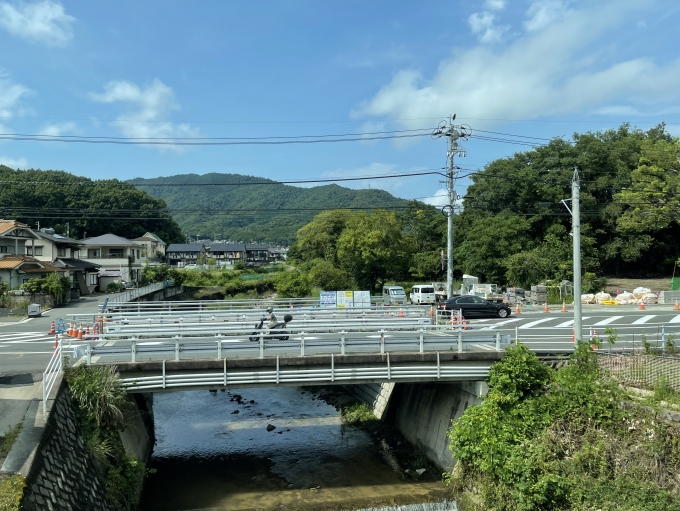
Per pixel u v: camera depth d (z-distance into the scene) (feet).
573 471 36.42
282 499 43.06
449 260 93.40
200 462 51.39
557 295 121.49
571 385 41.73
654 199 128.98
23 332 75.46
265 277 217.56
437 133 91.50
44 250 150.71
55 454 28.86
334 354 45.39
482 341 49.57
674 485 33.35
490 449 39.68
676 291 114.93
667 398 37.86
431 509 41.24
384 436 58.80
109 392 38.11
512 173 163.94
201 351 44.29
